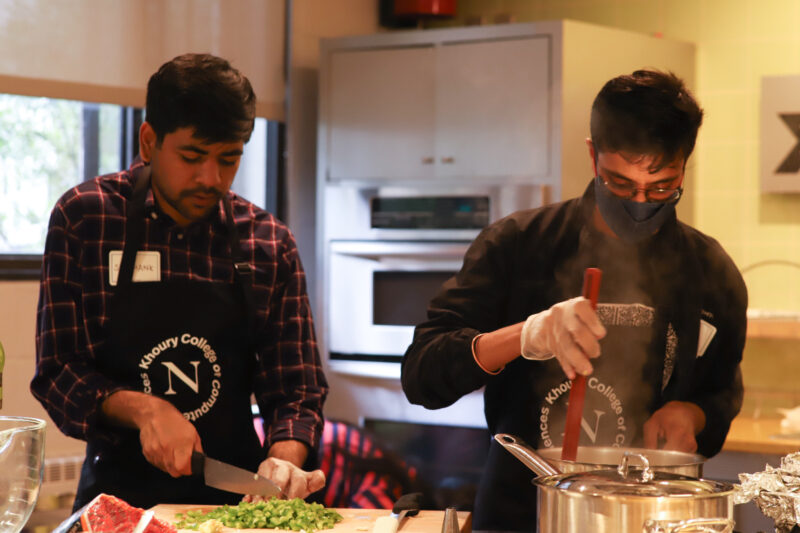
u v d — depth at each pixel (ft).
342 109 10.81
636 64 10.46
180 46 9.93
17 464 3.29
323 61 10.89
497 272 5.04
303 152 11.31
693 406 4.99
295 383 5.36
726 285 5.15
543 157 9.76
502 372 5.10
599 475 3.19
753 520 7.23
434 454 10.41
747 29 10.99
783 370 10.39
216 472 4.58
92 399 4.75
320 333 10.98
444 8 11.93
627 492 2.96
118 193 5.14
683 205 11.18
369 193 10.63
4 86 8.54
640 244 5.00
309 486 4.75
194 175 4.66
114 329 5.02
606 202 4.63
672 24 11.39
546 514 3.12
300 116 11.24
